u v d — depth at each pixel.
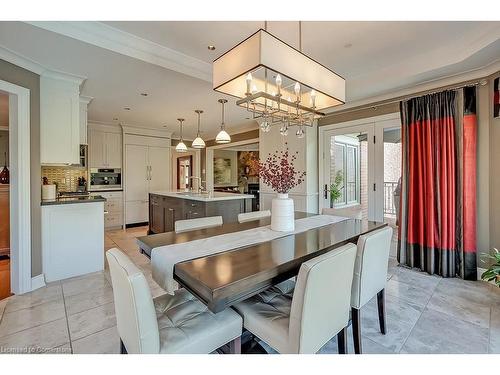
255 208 7.30
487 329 2.02
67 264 3.03
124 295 1.16
